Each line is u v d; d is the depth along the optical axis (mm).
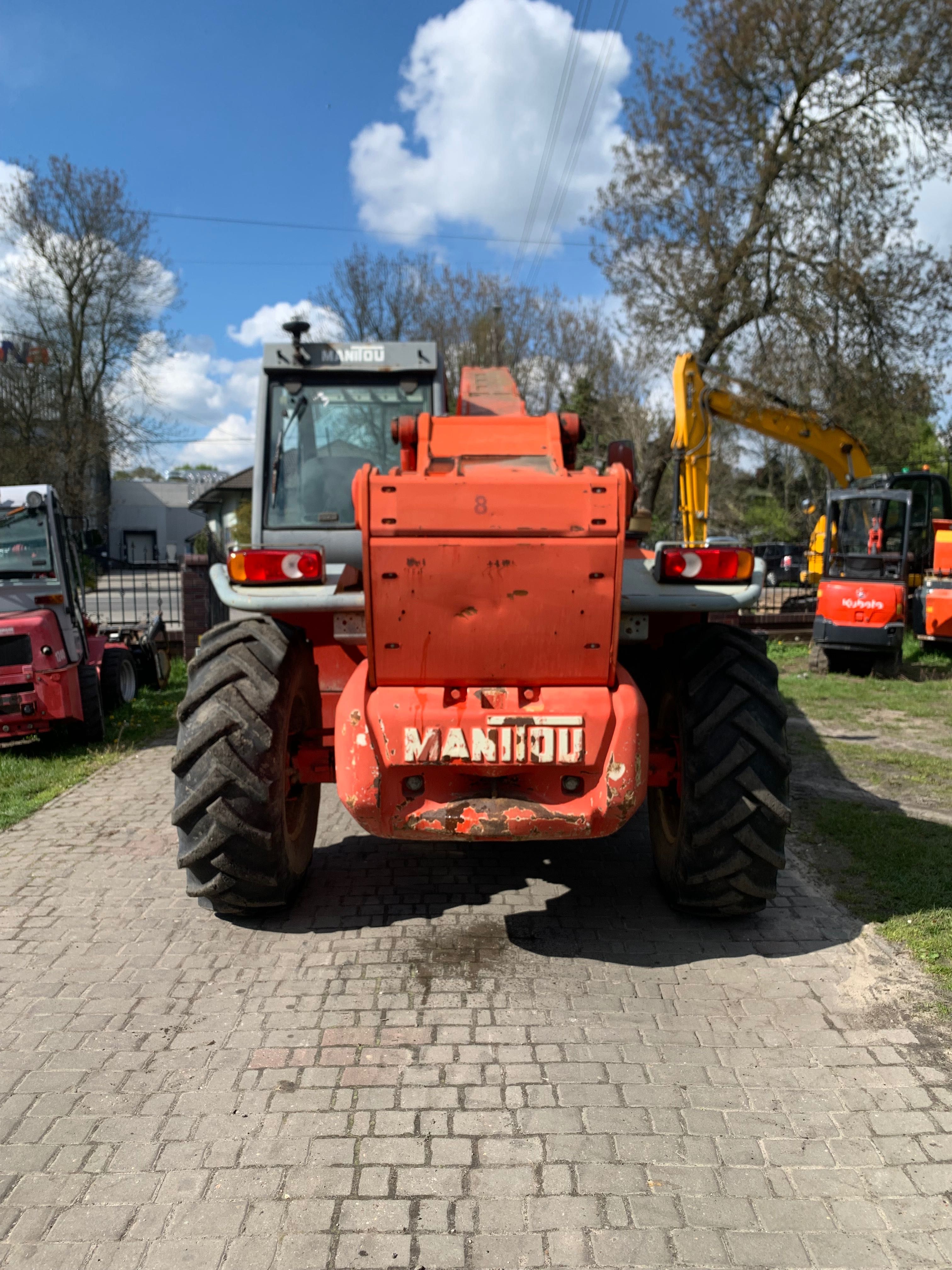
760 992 3115
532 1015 2975
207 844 3293
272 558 3172
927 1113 2482
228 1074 2666
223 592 3209
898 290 17109
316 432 5227
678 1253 2029
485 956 3387
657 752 3637
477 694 2994
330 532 5164
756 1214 2137
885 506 11305
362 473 2795
